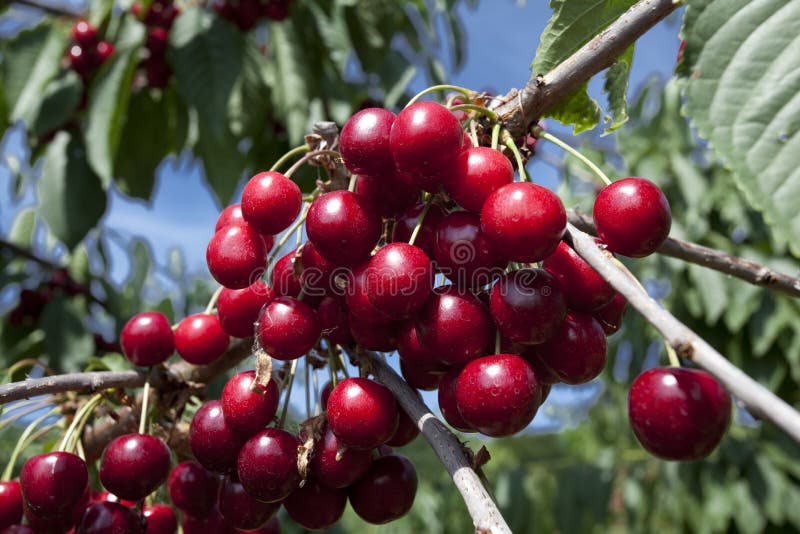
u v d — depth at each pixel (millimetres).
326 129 429
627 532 1197
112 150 861
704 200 1044
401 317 378
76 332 917
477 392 367
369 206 395
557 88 405
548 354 388
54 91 901
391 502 417
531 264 408
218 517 475
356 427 389
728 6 375
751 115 370
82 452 462
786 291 418
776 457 1063
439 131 378
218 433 413
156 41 898
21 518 454
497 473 1240
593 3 425
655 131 1064
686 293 1025
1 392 408
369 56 976
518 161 396
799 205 361
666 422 347
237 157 896
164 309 789
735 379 299
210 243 416
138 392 531
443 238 383
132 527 439
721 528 1032
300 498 418
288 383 422
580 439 2045
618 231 384
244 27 941
